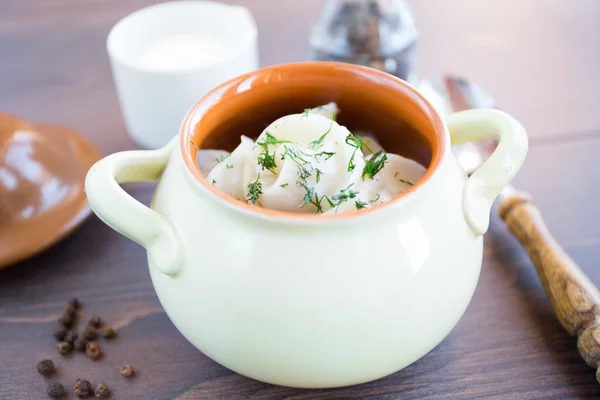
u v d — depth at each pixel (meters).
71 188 0.35
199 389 0.29
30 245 0.33
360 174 0.27
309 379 0.26
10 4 0.51
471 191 0.26
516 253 0.33
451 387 0.29
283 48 0.45
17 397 0.29
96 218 0.35
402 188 0.28
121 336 0.31
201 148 0.28
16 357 0.30
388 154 0.28
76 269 0.33
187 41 0.41
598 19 0.46
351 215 0.24
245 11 0.41
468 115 0.28
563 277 0.30
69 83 0.43
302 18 0.47
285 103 0.29
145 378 0.29
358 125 0.30
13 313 0.32
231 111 0.28
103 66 0.45
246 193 0.27
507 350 0.30
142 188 0.36
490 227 0.34
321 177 0.26
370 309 0.24
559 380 0.29
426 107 0.27
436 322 0.26
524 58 0.43
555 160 0.37
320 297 0.24
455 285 0.26
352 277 0.24
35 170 0.35
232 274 0.25
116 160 0.26
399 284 0.24
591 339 0.28
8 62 0.45
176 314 0.27
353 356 0.25
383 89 0.28
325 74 0.28
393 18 0.40
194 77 0.37
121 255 0.34
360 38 0.40
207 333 0.26
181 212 0.26
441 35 0.46
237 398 0.29
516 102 0.40
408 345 0.26
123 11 0.49
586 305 0.29
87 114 0.41
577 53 0.43
